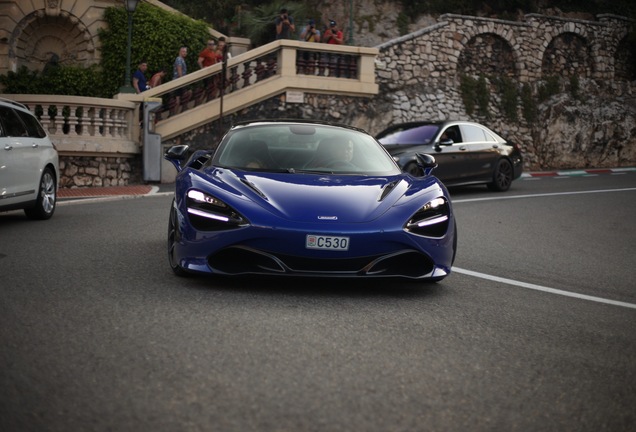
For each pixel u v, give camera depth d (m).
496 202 13.44
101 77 21.70
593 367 3.78
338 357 3.69
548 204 13.33
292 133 6.52
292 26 20.80
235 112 18.72
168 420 2.79
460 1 27.48
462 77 22.38
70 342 3.80
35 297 4.84
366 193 5.45
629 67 25.56
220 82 18.55
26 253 6.69
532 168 23.17
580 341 4.31
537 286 6.15
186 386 3.17
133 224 9.15
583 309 5.29
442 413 2.99
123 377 3.27
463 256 7.65
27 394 3.02
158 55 21.73
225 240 5.06
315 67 19.64
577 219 11.48
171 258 5.71
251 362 3.54
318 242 5.00
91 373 3.31
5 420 2.75
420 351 3.89
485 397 3.22
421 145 14.15
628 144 24.23
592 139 23.78
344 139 6.54
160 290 5.16
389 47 21.22
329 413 2.92
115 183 16.41
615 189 16.41
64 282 5.37
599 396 3.32
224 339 3.93
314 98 19.70
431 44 21.84
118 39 21.70
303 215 5.09
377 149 6.56
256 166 5.98
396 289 5.61
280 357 3.64
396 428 2.80
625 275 7.02
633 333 4.59
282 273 5.05
